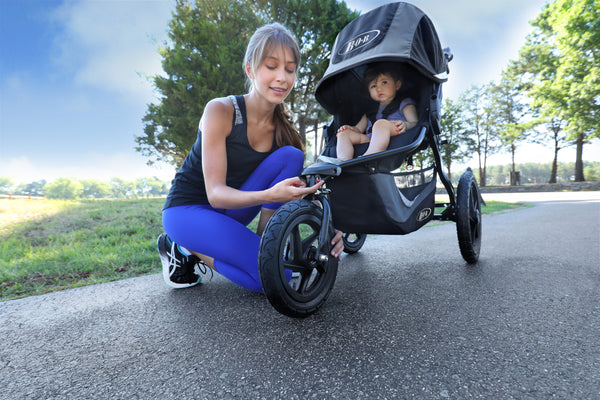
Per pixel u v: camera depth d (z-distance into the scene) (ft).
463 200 6.85
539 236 10.96
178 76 38.09
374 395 2.82
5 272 8.54
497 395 2.75
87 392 3.16
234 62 34.86
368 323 4.34
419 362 3.31
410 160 6.24
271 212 5.82
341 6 38.47
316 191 4.63
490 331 3.94
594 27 53.21
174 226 5.30
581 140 86.79
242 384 3.11
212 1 38.70
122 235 14.85
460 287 5.68
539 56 77.71
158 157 47.67
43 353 4.06
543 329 3.93
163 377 3.34
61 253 10.82
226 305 5.41
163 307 5.50
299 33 37.47
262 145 5.49
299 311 4.23
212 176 4.64
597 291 5.19
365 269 7.44
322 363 3.40
